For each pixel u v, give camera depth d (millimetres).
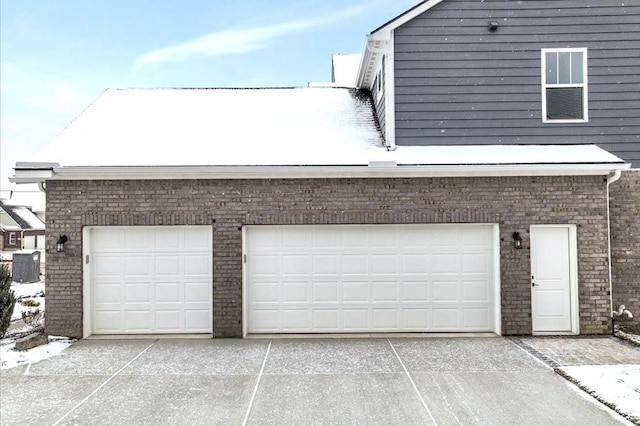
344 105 11906
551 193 8688
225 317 8695
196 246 8891
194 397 5809
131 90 12688
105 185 8711
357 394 5867
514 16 9633
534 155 8859
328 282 8922
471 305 8883
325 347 7969
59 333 8633
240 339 8539
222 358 7391
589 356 7312
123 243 8891
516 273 8680
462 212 8703
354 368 6863
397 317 8891
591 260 8680
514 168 8375
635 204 9102
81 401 5699
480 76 9586
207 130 10289
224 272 8734
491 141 9516
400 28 9641
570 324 8797
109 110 11305
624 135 9438
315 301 8914
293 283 8914
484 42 9633
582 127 9484
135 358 7402
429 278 8898
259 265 8922
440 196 8727
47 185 8703
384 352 7652
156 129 10281
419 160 8609
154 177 8648
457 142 9516
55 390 6062
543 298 8812
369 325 8891
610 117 9477
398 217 8727
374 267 8922
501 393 5859
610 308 8672
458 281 8898
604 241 8680
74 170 8320
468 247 8906
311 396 5812
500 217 8688
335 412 5340
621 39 9555
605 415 5195
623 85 9516
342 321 8898
